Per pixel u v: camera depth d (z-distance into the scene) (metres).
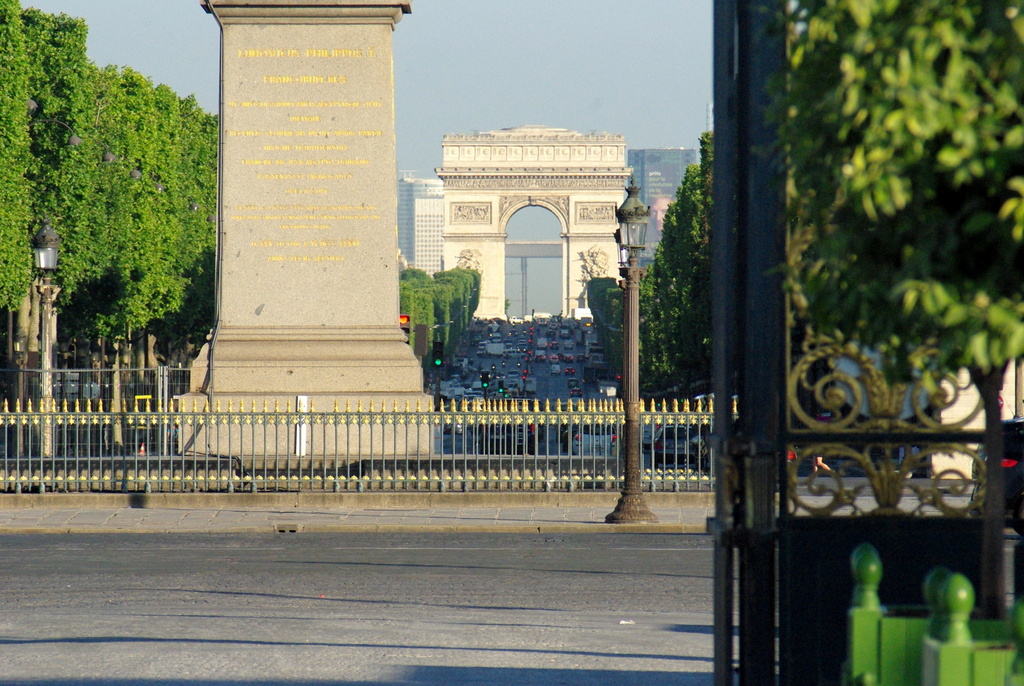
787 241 29.17
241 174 119.25
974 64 19.67
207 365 119.69
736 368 29.78
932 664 21.06
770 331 29.58
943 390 30.86
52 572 78.75
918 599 31.17
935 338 22.20
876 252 22.08
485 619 59.91
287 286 119.94
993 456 26.53
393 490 117.06
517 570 80.19
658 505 116.62
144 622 56.91
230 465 114.88
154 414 115.69
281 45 118.69
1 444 137.88
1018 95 20.12
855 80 20.02
